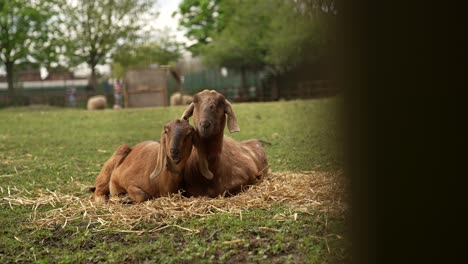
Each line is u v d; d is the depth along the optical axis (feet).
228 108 20.71
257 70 126.82
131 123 64.39
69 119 71.56
